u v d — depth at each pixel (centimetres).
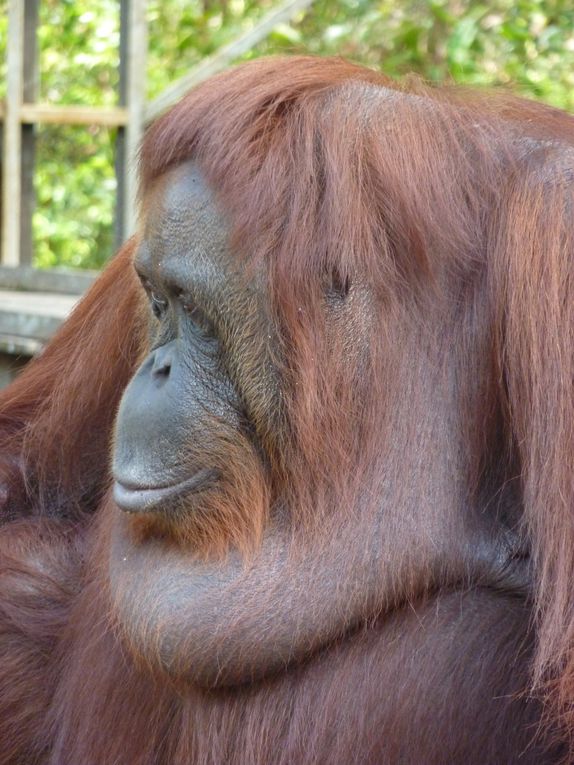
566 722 369
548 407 384
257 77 416
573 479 378
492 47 1464
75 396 536
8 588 514
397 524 396
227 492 405
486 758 398
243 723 408
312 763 398
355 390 401
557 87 1397
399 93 427
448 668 397
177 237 404
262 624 393
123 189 1135
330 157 398
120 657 452
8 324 833
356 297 399
